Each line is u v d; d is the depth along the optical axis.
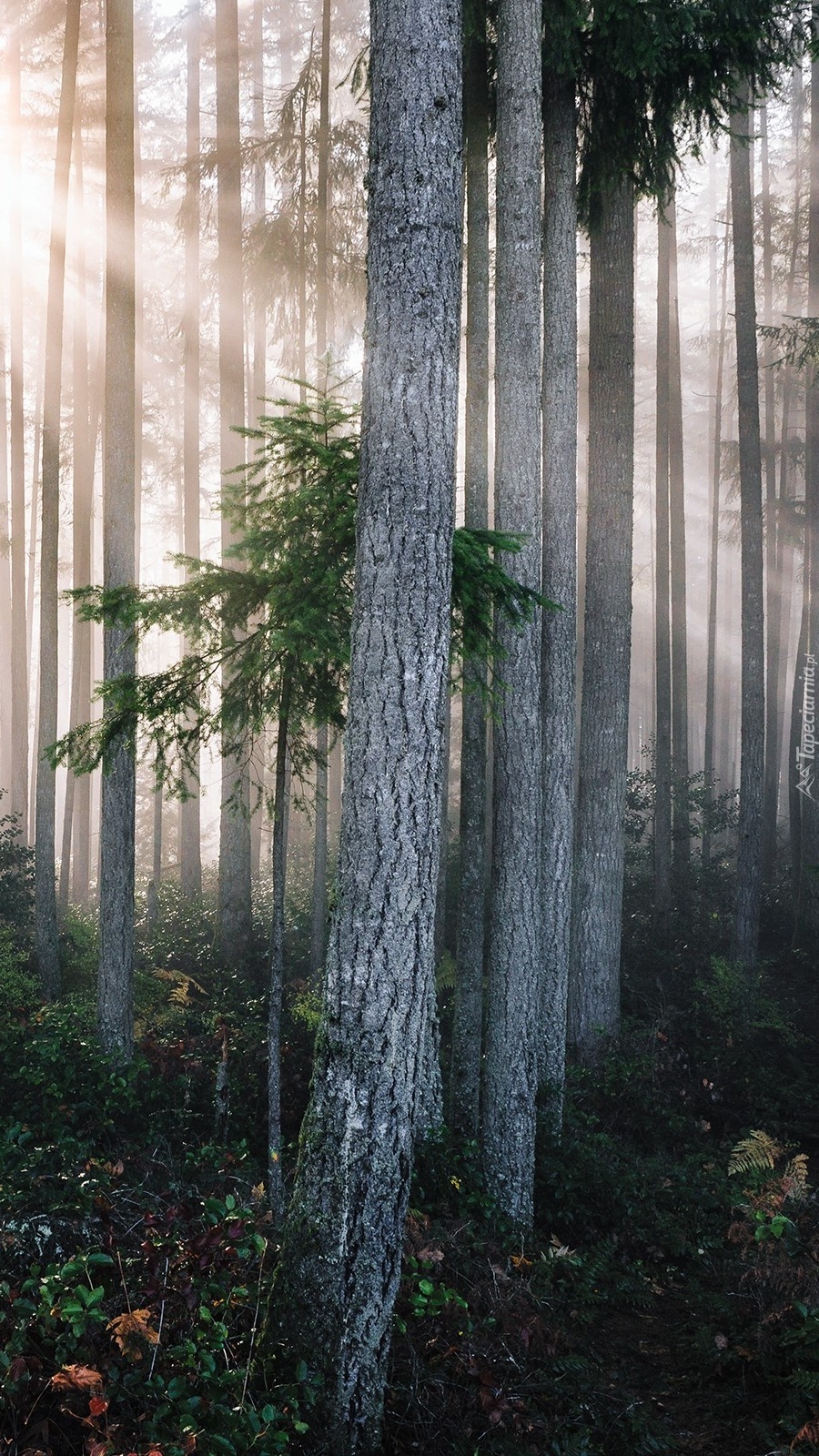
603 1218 9.11
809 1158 12.11
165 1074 10.23
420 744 4.94
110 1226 5.52
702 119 10.88
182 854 20.41
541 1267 7.37
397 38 5.01
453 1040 10.37
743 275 17.45
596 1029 13.36
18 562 22.19
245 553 6.99
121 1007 10.84
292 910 18.58
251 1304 5.05
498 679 8.42
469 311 10.80
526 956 8.77
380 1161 4.79
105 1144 8.33
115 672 10.80
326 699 7.60
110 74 11.16
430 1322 5.61
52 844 13.60
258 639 7.29
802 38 11.09
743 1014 15.15
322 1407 4.61
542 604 7.34
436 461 5.02
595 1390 5.90
